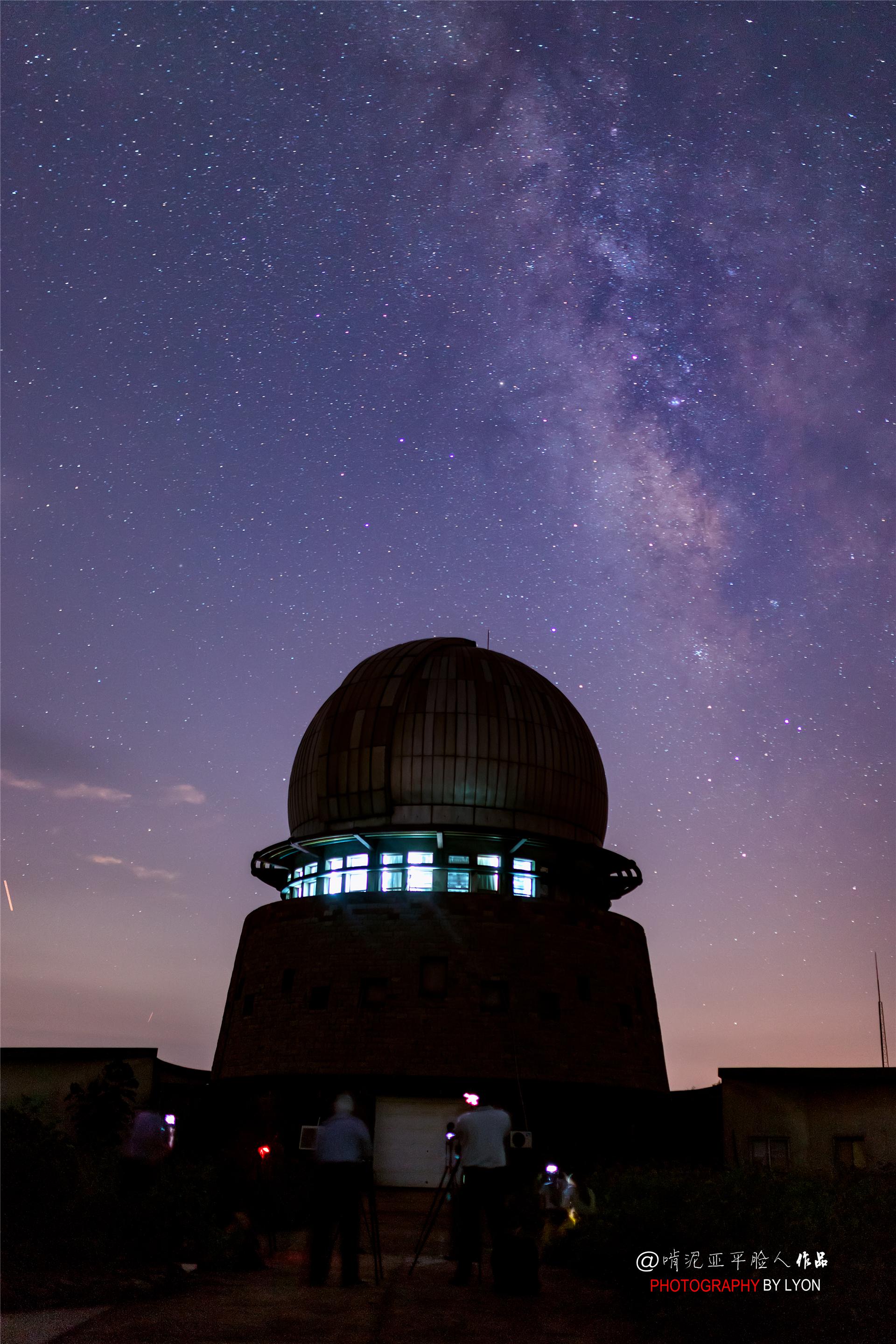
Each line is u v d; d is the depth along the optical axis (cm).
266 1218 2600
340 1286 1502
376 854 5106
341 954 4809
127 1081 3919
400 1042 4553
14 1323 1093
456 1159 1744
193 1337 1051
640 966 5238
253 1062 4791
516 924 4822
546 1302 1438
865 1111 3556
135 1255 1614
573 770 5291
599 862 5281
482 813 5072
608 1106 4662
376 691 5294
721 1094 3688
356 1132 1566
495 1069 4509
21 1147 1711
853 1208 1570
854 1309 1197
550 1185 2075
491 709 5184
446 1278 1666
